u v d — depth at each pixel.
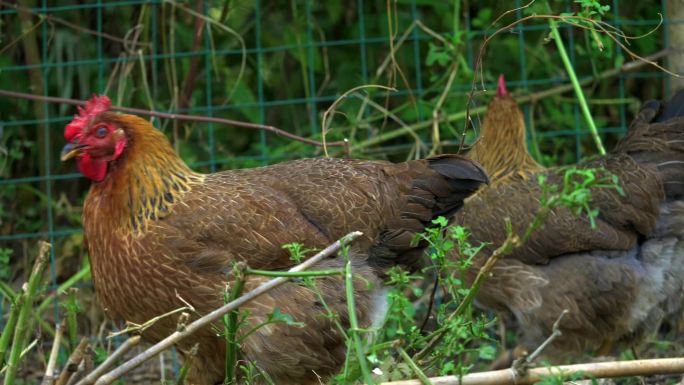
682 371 5.84
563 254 8.27
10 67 10.06
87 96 10.62
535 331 8.31
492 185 8.64
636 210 8.25
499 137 8.96
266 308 6.60
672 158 8.40
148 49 10.59
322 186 7.18
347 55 11.29
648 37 10.71
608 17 10.70
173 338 5.78
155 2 9.84
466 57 10.93
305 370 6.80
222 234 6.73
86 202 7.01
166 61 10.07
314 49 10.97
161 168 6.92
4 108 10.76
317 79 11.36
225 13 10.21
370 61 11.24
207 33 10.45
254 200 6.90
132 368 5.77
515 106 9.01
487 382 5.79
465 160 7.48
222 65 10.80
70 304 6.44
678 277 8.42
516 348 8.45
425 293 9.41
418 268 7.68
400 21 11.13
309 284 6.12
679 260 8.40
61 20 9.92
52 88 10.88
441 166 7.47
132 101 10.69
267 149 10.38
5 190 10.67
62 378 6.14
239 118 10.99
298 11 11.23
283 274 5.73
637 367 5.82
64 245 10.51
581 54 10.36
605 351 8.55
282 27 11.25
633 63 10.59
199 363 7.12
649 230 8.30
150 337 7.09
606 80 10.93
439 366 6.69
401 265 7.39
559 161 11.18
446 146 10.65
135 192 6.81
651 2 10.91
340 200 7.12
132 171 6.85
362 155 10.39
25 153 11.10
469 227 8.38
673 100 8.84
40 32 10.79
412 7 10.62
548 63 10.72
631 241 8.28
